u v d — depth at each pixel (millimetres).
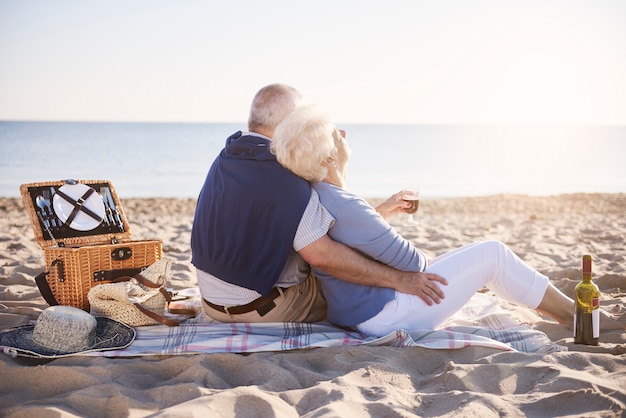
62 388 2783
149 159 35844
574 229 8969
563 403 2502
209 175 3355
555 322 3645
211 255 3256
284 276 3270
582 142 65875
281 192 3088
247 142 3240
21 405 2561
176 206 13836
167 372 2980
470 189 22641
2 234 8125
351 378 2795
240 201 3135
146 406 2578
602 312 3402
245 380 2889
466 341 3123
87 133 66250
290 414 2502
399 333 3150
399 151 44688
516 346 3230
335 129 3266
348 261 3131
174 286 4887
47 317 3115
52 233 3928
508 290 3348
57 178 26438
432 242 7363
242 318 3361
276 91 3309
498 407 2488
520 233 8469
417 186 23734
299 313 3408
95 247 3844
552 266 5727
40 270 5383
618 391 2574
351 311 3281
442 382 2803
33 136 59562
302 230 3078
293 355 3088
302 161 3082
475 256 3289
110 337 3291
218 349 3131
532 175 27422
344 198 3154
